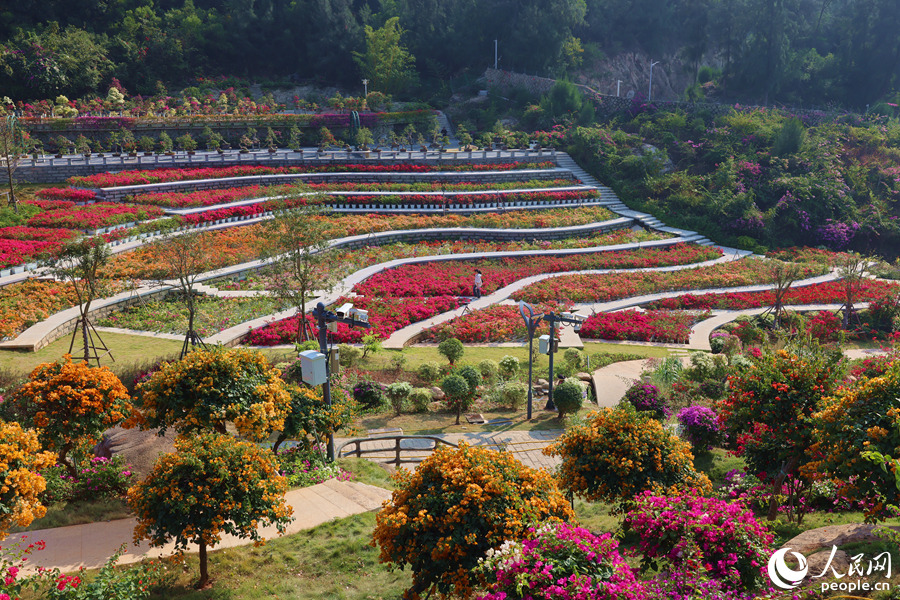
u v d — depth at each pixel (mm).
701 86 78625
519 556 8062
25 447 10484
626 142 58531
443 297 32438
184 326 26359
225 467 10242
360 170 50031
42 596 9742
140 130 57625
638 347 27891
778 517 12469
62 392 13633
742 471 15266
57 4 79500
